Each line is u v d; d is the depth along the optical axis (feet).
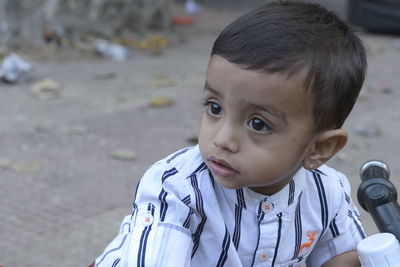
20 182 12.57
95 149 14.48
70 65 22.59
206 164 4.00
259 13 3.86
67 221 11.09
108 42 25.98
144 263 3.87
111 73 21.47
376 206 4.44
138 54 25.32
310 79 3.65
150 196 4.13
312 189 4.58
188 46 27.76
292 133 3.73
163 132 15.79
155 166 4.29
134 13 28.40
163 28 30.22
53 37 24.57
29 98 18.34
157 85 20.40
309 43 3.71
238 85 3.63
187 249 4.04
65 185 12.53
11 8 24.45
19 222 11.00
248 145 3.73
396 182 12.59
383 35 32.45
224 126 3.75
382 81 21.84
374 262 3.89
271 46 3.63
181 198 4.10
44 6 24.99
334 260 4.84
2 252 9.99
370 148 15.01
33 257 9.87
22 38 24.39
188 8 37.22
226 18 36.32
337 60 3.78
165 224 4.01
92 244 10.34
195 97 19.12
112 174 13.15
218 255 4.24
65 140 14.96
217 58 3.73
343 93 3.84
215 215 4.17
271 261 4.37
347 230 4.81
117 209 11.59
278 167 3.79
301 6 4.06
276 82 3.59
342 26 4.02
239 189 4.20
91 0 26.16
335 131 3.91
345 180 5.02
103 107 17.75
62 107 17.58
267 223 4.27
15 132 15.37
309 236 4.58
